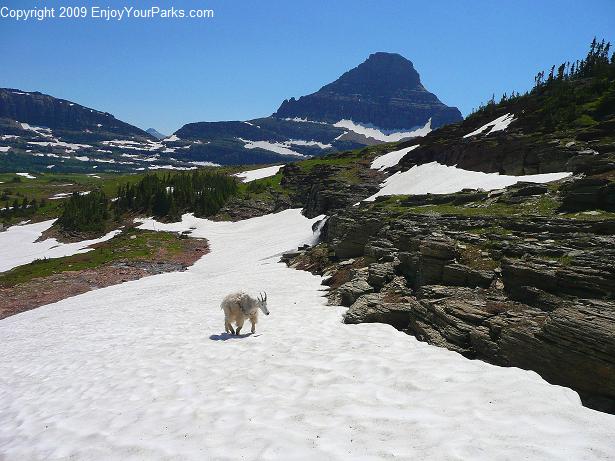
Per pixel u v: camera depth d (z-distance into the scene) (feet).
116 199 418.10
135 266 204.85
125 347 59.31
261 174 536.83
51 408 39.22
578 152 138.62
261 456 25.22
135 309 98.53
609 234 57.67
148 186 396.37
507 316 44.57
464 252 65.26
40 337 81.05
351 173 301.84
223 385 39.17
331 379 37.58
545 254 55.52
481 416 27.30
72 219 343.87
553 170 146.00
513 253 59.67
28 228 365.40
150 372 45.85
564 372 34.91
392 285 71.15
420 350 44.47
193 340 58.95
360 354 44.37
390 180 257.34
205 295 109.29
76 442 30.68
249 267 166.81
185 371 44.91
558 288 46.55
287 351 48.60
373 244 97.14
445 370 36.35
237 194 396.98
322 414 30.27
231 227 310.24
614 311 36.04
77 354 59.52
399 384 34.45
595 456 21.70
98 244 281.74
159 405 35.83
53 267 203.10
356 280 80.59
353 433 26.91
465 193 126.62
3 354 69.56
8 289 166.71
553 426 25.21
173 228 325.62
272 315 72.79
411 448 24.39
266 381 39.01
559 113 175.52
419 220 97.04
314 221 251.19
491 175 171.01
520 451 22.75
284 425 29.07
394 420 27.99
